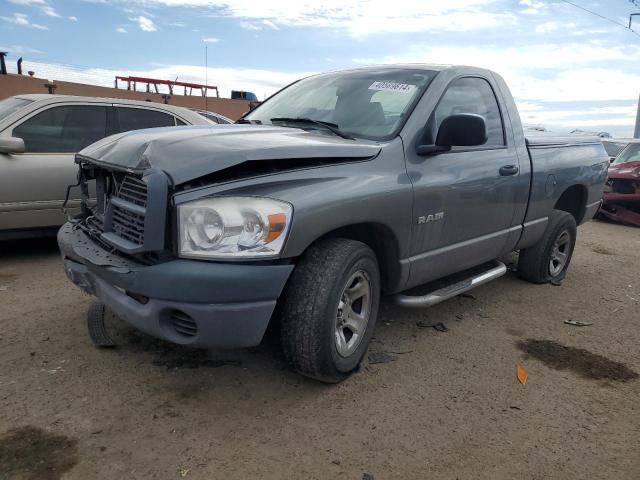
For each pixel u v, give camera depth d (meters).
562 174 5.07
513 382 3.38
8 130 5.30
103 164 3.04
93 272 2.99
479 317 4.51
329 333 2.93
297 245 2.71
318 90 4.18
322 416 2.86
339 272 2.91
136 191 2.79
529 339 4.10
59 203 5.48
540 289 5.39
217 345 2.69
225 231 2.54
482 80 4.33
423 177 3.46
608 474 2.53
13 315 4.01
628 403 3.20
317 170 2.90
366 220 3.05
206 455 2.50
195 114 6.84
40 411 2.77
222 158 2.63
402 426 2.82
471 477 2.46
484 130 3.31
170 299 2.59
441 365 3.55
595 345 4.07
